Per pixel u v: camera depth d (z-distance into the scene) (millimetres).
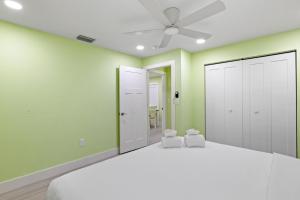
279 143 2693
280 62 2680
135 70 3816
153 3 1539
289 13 2080
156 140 4746
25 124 2334
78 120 2939
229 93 3211
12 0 1768
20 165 2285
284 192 1035
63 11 2002
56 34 2664
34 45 2434
